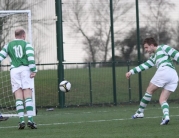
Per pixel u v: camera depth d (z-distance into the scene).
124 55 48.91
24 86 25.95
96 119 32.16
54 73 46.59
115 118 32.50
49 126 27.81
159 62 26.55
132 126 26.20
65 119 33.09
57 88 46.72
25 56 26.05
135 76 50.59
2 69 46.00
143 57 49.12
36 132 24.39
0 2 46.72
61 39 46.34
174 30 50.06
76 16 47.12
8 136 22.97
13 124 30.23
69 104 46.59
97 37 47.97
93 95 47.75
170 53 26.27
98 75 48.16
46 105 46.44
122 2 48.41
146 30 49.38
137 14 48.78
